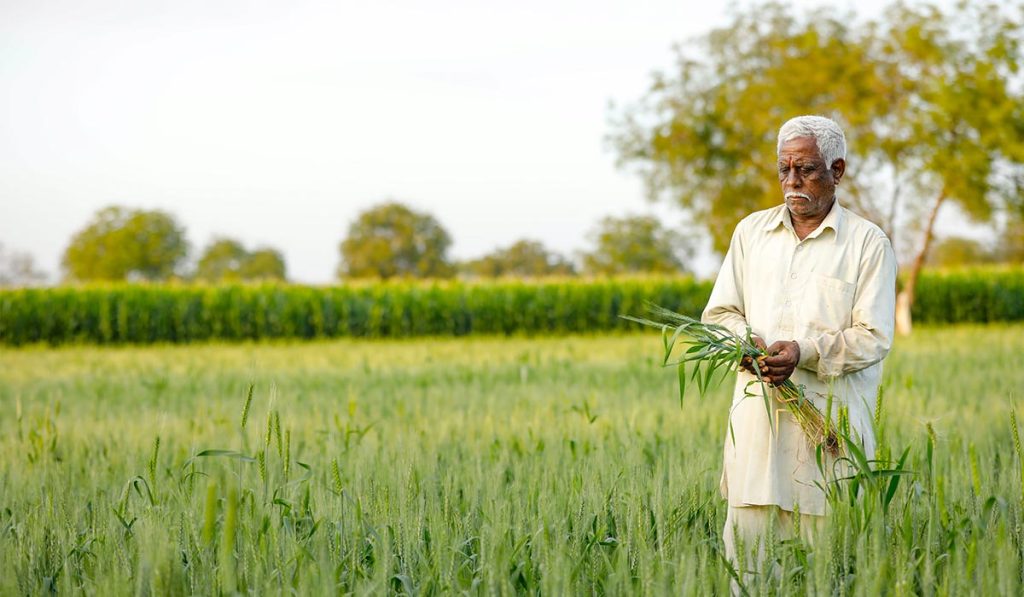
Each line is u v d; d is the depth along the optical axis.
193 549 3.68
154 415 8.98
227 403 10.35
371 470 5.19
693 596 3.00
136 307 28.56
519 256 105.00
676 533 3.69
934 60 26.11
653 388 11.08
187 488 4.31
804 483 3.87
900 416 7.34
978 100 25.33
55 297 28.34
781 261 4.04
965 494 4.10
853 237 3.95
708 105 30.69
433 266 103.38
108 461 6.16
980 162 25.16
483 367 14.48
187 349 24.23
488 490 4.69
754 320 4.11
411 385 12.23
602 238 95.19
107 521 4.16
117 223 98.06
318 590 3.10
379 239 102.75
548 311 30.59
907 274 33.12
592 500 4.22
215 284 30.55
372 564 3.78
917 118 25.83
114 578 3.24
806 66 27.34
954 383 10.09
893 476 3.49
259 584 3.25
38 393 12.32
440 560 3.56
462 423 7.70
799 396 3.75
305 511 4.17
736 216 29.94
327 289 29.80
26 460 6.03
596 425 7.49
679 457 5.60
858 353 3.78
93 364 17.36
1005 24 25.95
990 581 3.07
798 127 3.88
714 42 30.47
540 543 3.64
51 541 3.93
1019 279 33.16
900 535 3.53
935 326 31.47
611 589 3.24
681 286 31.47
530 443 6.68
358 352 20.39
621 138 31.70
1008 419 6.93
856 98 26.53
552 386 11.21
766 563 3.30
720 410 8.45
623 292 30.94
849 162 27.55
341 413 8.93
